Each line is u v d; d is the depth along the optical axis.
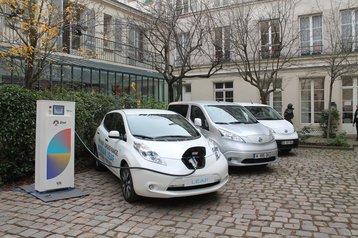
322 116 17.88
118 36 18.38
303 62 18.84
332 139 14.06
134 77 17.38
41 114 6.24
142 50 17.30
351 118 18.17
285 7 17.17
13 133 6.89
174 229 4.68
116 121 7.45
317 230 4.64
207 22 16.00
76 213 5.31
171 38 15.77
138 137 6.34
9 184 7.01
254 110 12.45
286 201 5.94
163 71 16.14
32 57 8.84
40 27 8.80
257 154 8.05
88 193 6.37
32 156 7.34
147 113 7.37
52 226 4.79
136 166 5.64
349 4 17.84
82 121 8.52
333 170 8.66
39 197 6.04
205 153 5.92
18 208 5.54
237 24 16.09
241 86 20.67
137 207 5.61
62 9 10.26
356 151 12.45
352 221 4.96
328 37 18.16
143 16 15.66
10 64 9.88
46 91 8.16
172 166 5.50
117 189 6.69
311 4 18.70
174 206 5.66
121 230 4.65
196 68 20.98
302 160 10.28
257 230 4.64
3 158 6.98
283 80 19.55
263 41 18.02
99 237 4.43
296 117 19.22
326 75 18.34
